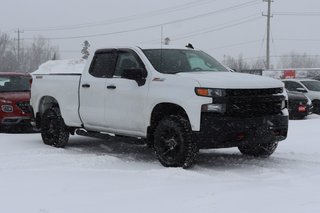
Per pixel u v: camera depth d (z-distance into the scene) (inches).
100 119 341.7
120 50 338.6
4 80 534.9
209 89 275.7
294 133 478.9
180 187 249.0
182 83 288.2
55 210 211.5
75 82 363.9
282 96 299.6
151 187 249.8
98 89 341.7
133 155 351.3
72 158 331.0
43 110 414.3
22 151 363.3
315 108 796.6
